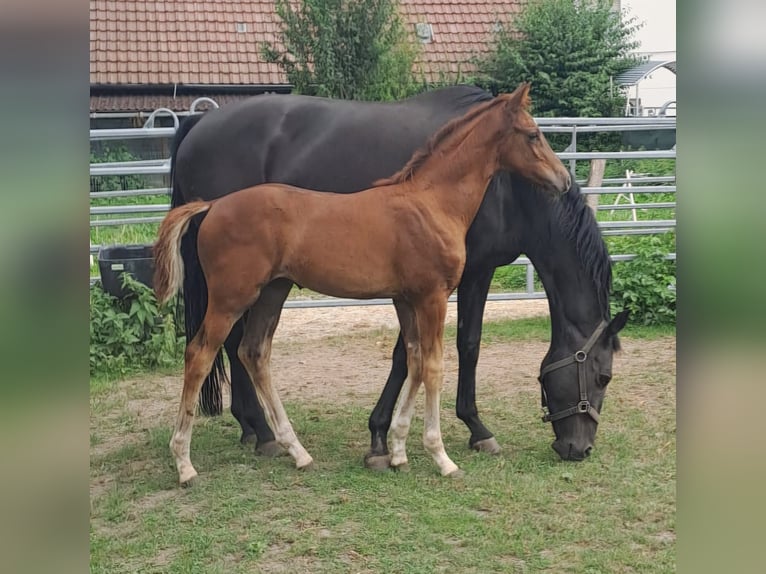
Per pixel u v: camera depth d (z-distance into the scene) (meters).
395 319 8.19
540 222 4.32
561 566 3.32
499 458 4.46
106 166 7.89
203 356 4.03
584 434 4.34
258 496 3.99
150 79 17.02
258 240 3.95
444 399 5.63
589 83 16.75
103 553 3.45
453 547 3.48
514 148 4.07
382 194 4.07
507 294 8.05
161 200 12.67
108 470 4.39
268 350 4.30
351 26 13.61
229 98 17.17
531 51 16.94
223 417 5.38
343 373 6.39
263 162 4.66
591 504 3.86
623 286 7.66
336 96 13.80
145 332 6.57
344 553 3.44
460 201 4.10
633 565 3.31
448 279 4.06
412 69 16.66
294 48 14.12
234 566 3.35
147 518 3.76
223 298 3.99
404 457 4.26
